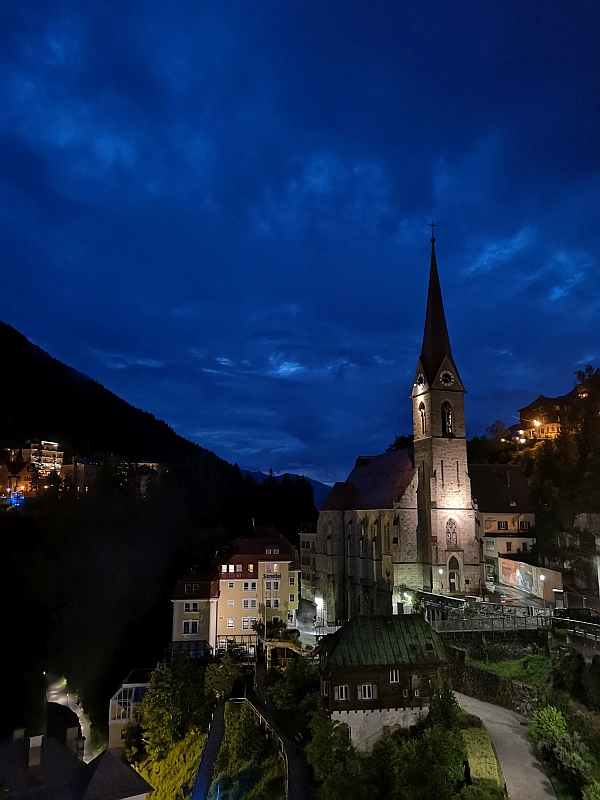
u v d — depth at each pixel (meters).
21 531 124.62
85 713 78.19
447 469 84.06
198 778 48.81
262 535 99.81
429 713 44.94
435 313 89.25
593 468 96.38
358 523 95.75
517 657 52.56
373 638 47.59
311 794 38.50
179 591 83.25
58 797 47.50
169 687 58.53
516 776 39.09
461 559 82.69
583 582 77.25
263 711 53.00
